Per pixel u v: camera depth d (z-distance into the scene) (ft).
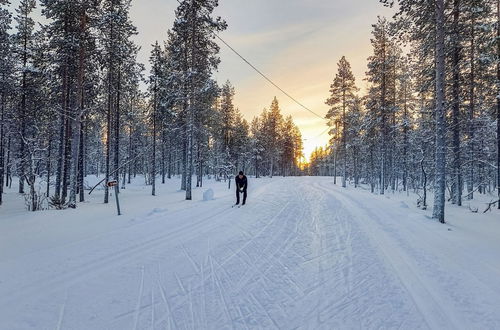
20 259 20.47
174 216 37.45
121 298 14.92
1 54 60.13
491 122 57.00
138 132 139.85
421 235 28.35
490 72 55.01
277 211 42.50
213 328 12.30
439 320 12.91
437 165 36.91
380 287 16.47
